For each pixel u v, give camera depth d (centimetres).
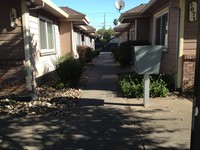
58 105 646
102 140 425
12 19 759
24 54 777
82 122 516
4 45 777
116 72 1294
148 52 591
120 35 3631
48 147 403
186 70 741
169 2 848
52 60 1125
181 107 608
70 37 1430
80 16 1388
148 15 1377
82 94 778
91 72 1326
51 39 1225
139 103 655
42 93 791
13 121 530
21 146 408
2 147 405
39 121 527
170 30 862
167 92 725
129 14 1408
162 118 530
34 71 855
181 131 457
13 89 787
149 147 394
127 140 422
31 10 859
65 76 887
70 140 427
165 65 940
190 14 727
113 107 623
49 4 920
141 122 507
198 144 216
